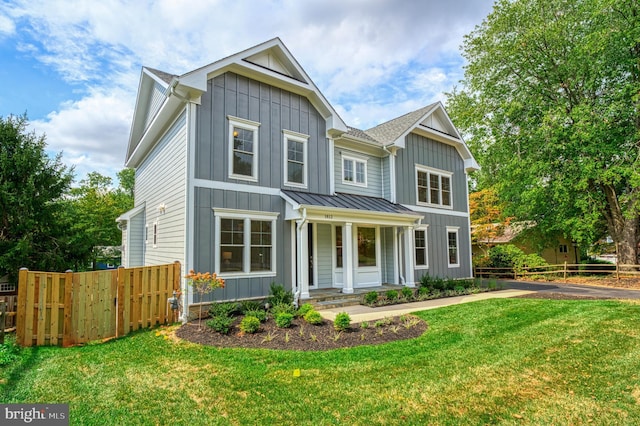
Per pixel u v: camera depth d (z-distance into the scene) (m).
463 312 9.38
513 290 14.44
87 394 4.39
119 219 15.17
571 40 18.56
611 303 10.05
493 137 23.56
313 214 10.36
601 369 5.11
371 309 9.97
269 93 10.88
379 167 14.78
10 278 12.38
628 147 16.89
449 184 16.91
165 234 10.98
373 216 11.96
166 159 11.30
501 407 4.02
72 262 13.89
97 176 31.14
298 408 4.00
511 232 25.98
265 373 5.07
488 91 22.00
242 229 9.81
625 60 17.17
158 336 7.23
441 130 17.05
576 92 19.31
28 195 12.80
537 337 6.84
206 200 9.20
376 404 4.10
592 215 17.70
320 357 5.75
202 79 9.09
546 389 4.49
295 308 9.19
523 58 20.05
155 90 12.92
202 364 5.46
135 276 7.79
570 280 18.27
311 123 11.89
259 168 10.37
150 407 4.05
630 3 16.44
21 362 5.60
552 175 18.86
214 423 3.69
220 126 9.70
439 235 15.95
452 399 4.22
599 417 3.79
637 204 16.23
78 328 6.79
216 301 9.04
